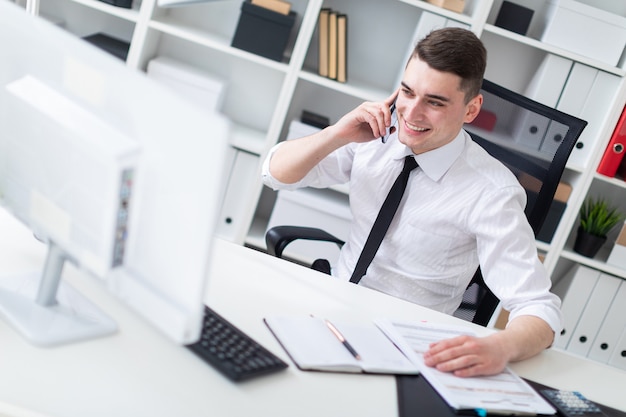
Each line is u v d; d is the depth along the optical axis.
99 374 1.09
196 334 0.99
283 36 2.97
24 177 1.18
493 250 1.80
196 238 0.94
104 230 1.03
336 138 1.94
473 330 1.61
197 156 0.92
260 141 3.18
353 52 3.27
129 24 3.32
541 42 2.94
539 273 1.72
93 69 1.04
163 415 1.04
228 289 1.49
